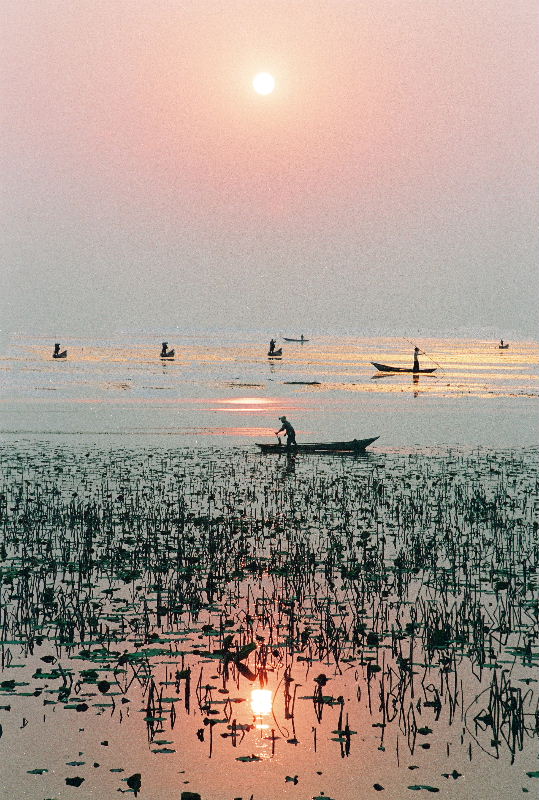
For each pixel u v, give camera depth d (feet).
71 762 129.29
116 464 452.76
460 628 187.83
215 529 291.79
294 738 137.69
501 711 146.41
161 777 124.47
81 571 235.40
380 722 143.23
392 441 576.61
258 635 184.14
